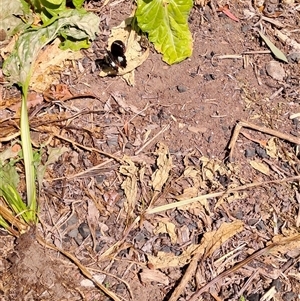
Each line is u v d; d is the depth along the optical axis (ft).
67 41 1.53
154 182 1.40
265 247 1.34
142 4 1.47
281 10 1.70
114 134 1.46
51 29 1.49
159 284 1.30
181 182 1.41
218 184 1.41
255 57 1.61
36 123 1.44
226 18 1.66
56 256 1.30
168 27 1.51
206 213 1.37
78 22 1.49
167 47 1.53
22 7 1.50
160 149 1.44
